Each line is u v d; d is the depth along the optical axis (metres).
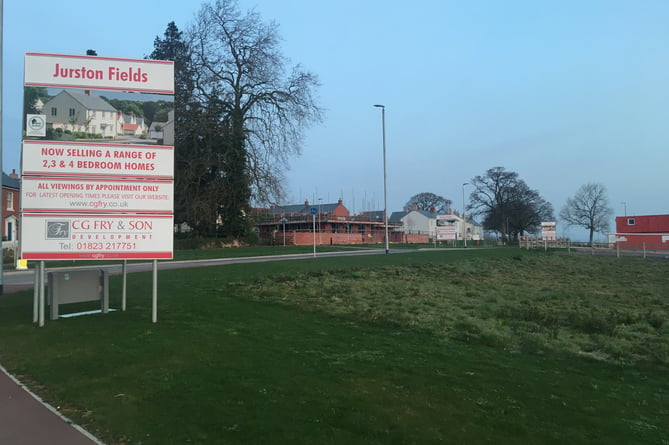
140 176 10.41
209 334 9.00
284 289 14.90
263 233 69.38
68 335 8.84
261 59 42.00
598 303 15.41
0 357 7.53
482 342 9.22
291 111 42.41
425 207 130.12
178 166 42.06
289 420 5.04
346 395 5.86
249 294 13.98
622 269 30.38
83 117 10.16
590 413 5.73
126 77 10.47
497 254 37.59
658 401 6.30
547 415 5.56
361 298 13.60
